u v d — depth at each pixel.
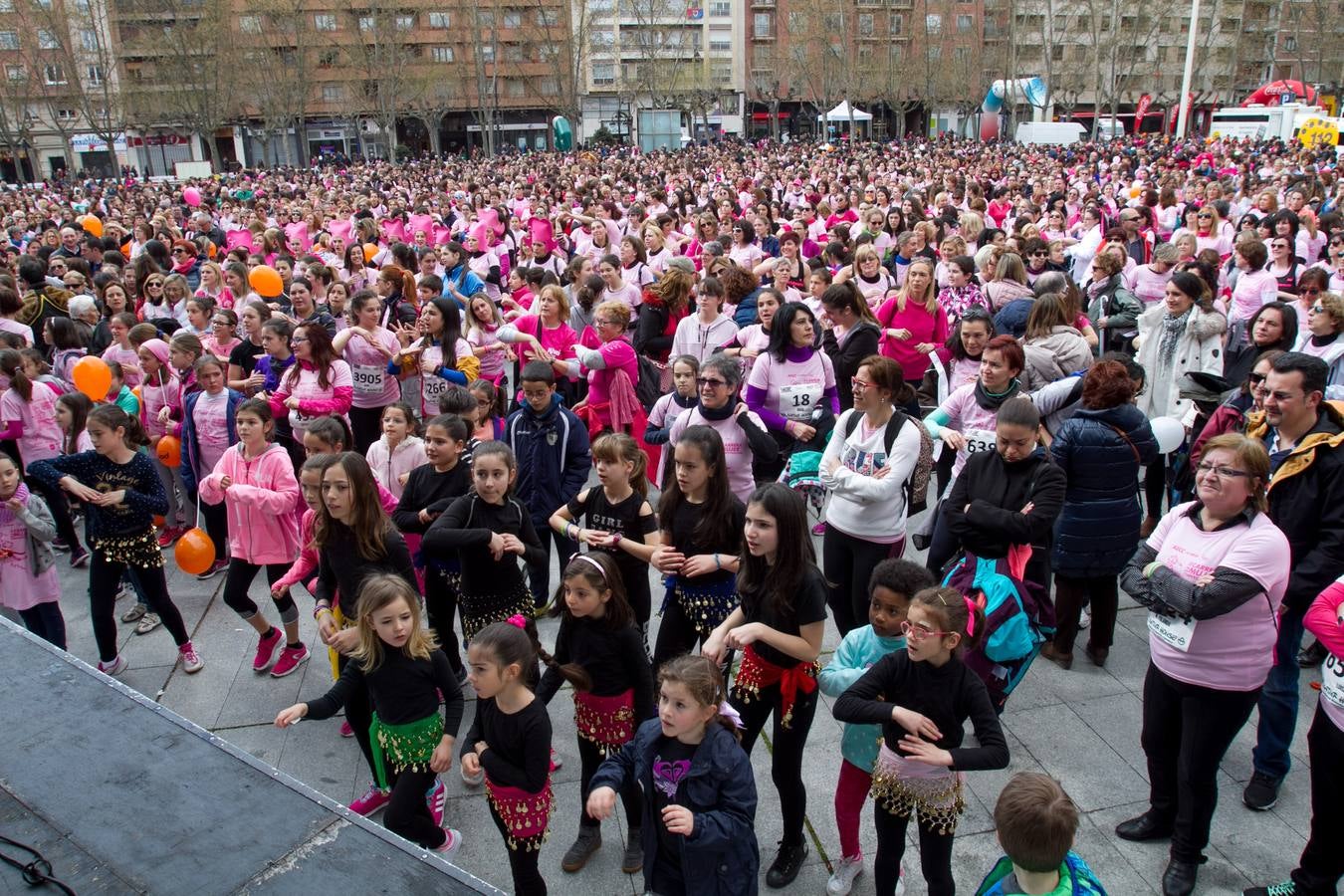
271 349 7.46
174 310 10.24
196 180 43.28
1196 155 35.31
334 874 1.91
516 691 3.51
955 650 3.37
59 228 19.09
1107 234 10.45
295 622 5.69
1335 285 9.12
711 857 3.00
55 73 52.06
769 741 4.88
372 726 4.04
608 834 4.28
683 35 75.00
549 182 30.31
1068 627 5.40
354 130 74.81
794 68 71.06
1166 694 3.82
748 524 3.66
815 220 16.69
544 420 5.82
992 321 6.80
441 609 5.23
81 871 1.91
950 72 67.62
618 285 9.34
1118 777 4.51
